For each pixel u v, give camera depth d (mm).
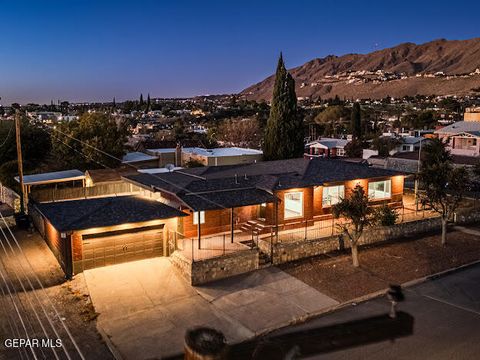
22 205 31250
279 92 49250
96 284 20375
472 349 15266
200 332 5180
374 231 27453
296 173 30609
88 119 48188
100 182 37906
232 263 21844
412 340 15867
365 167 33031
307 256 24625
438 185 26844
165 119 171500
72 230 20812
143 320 17375
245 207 27656
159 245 23891
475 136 58906
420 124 116312
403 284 21312
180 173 32250
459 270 23375
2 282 20797
